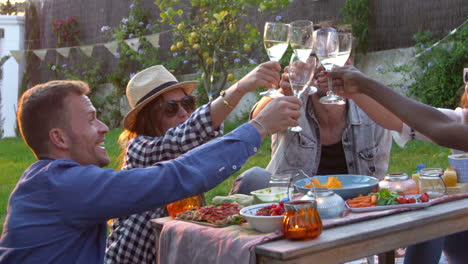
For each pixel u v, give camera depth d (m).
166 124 2.51
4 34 11.99
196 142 2.19
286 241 1.61
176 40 7.37
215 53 6.41
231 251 1.65
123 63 10.92
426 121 1.90
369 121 3.08
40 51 8.80
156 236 2.07
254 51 8.41
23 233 1.49
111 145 8.19
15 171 6.94
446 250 2.64
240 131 1.65
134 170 1.57
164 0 6.09
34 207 1.51
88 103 1.67
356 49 8.41
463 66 7.46
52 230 1.50
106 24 11.16
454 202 2.01
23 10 13.09
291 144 3.12
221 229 1.78
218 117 2.18
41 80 12.13
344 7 8.30
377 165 3.12
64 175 1.53
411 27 7.98
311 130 3.10
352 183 2.34
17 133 11.88
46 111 1.59
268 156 6.63
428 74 7.73
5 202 5.13
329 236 1.61
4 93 11.98
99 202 1.51
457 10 7.54
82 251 1.56
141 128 2.56
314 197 1.83
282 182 2.21
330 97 2.17
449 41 7.58
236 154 1.62
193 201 2.20
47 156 1.63
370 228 1.67
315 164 3.10
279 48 2.14
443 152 6.15
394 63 8.13
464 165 2.23
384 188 2.07
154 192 1.54
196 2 6.11
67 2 11.73
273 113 1.68
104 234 1.66
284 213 1.73
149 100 2.48
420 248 2.56
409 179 2.19
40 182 1.52
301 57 2.15
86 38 11.59
